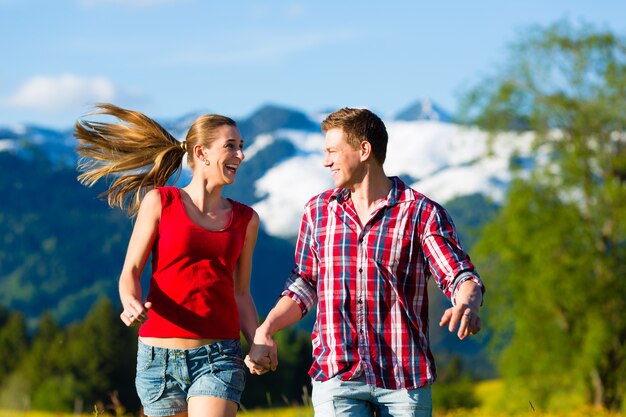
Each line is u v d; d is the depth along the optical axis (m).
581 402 32.88
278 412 10.15
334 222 5.25
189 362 5.44
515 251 32.34
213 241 5.49
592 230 32.44
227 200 5.73
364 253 5.15
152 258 5.57
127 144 5.98
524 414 20.91
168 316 5.44
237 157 5.63
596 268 32.50
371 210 5.23
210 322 5.45
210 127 5.63
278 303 5.42
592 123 32.47
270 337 5.30
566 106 32.34
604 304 32.38
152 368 5.50
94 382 73.19
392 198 5.18
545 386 32.62
